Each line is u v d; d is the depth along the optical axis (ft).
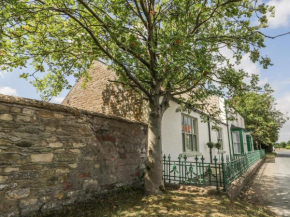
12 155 10.53
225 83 17.98
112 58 15.11
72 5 17.10
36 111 11.90
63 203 12.66
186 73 16.99
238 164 26.00
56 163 12.59
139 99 24.26
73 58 21.76
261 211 15.38
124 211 12.88
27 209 10.84
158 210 13.15
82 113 14.71
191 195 17.28
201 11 16.90
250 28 18.31
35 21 16.75
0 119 10.26
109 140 16.85
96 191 15.06
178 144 27.07
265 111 91.56
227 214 13.21
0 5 12.82
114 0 14.93
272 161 64.23
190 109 23.25
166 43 12.82
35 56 18.76
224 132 49.34
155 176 16.99
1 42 16.85
